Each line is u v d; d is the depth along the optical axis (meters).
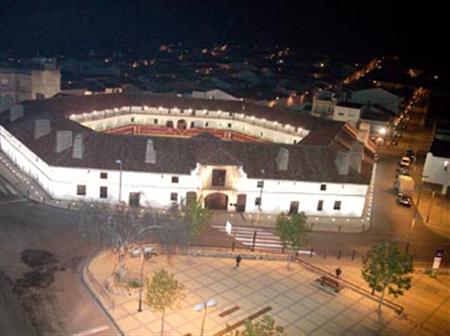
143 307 56.34
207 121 129.75
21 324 51.50
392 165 123.75
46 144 87.06
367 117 141.88
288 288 64.50
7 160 98.44
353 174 87.88
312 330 56.19
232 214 85.50
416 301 65.25
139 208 83.06
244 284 64.25
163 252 68.94
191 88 171.38
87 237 67.81
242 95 153.50
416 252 80.12
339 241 80.50
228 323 55.50
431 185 111.81
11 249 66.62
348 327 57.66
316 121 117.50
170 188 83.38
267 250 74.44
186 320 55.09
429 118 181.00
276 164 86.69
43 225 74.31
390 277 58.84
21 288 58.00
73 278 61.28
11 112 100.06
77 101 116.75
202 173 83.81
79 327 52.06
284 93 167.88
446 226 91.62
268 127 123.44
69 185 82.12
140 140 86.06
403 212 95.69
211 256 70.44
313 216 87.69
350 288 65.75
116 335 51.44
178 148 85.75
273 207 86.62
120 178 78.94
